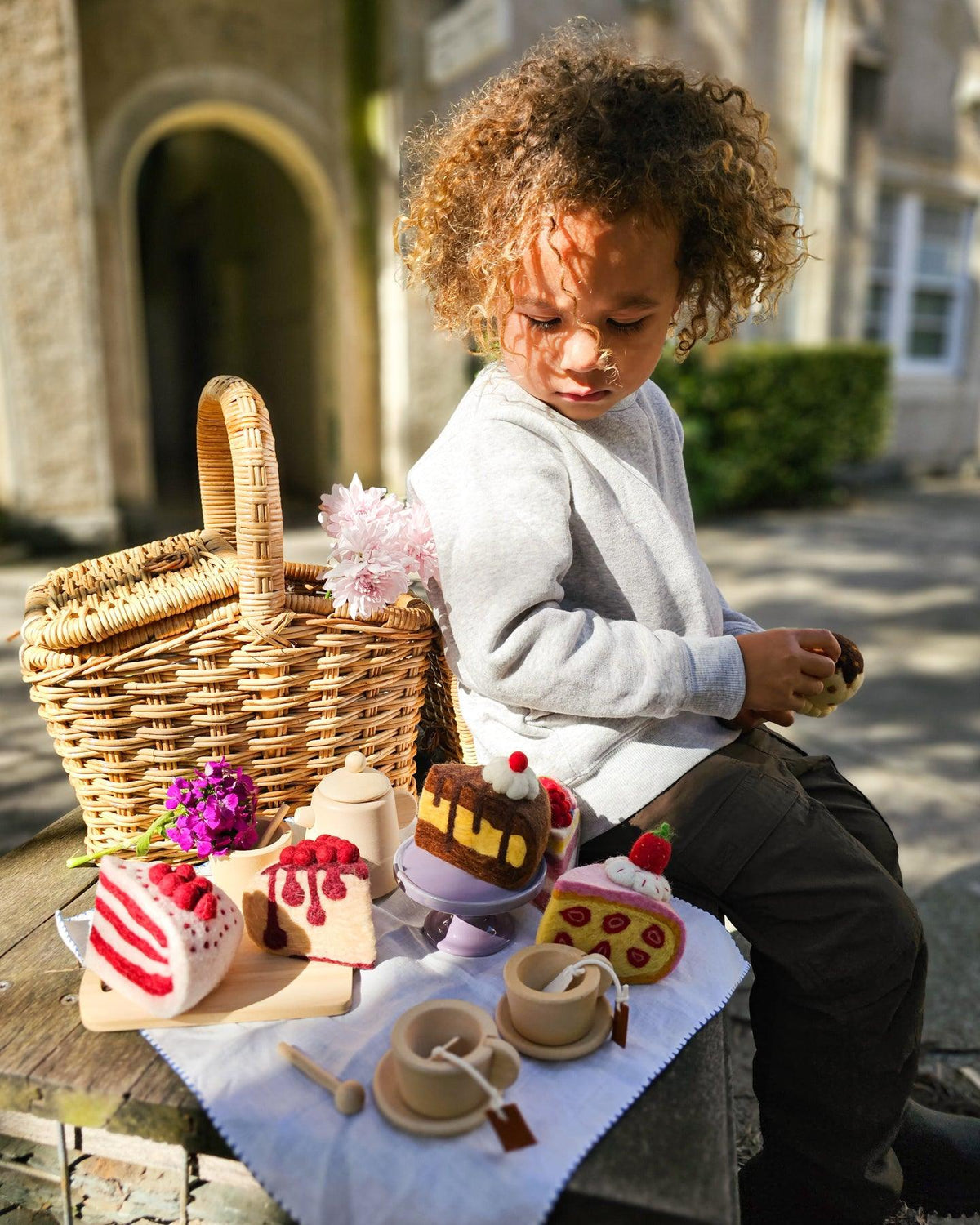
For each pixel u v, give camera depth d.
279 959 0.91
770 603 4.28
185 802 0.99
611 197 0.87
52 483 4.64
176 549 1.18
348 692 1.12
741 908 0.96
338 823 1.01
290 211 6.32
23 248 4.32
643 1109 0.75
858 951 0.91
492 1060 0.75
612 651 0.94
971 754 2.74
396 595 1.06
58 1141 0.86
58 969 0.92
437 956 0.93
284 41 5.17
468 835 0.88
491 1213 0.65
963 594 4.50
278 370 7.12
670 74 0.96
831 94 6.74
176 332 9.59
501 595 0.94
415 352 5.61
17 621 3.58
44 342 4.47
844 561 5.12
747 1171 0.99
